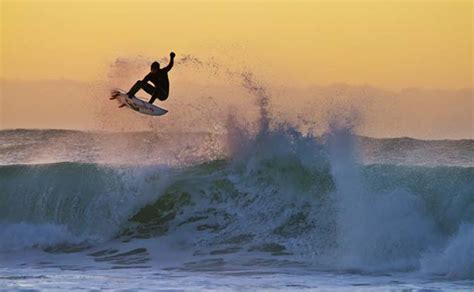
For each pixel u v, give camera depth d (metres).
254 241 84.62
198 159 94.81
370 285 66.69
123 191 92.38
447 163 92.81
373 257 76.69
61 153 120.44
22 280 69.00
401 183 81.31
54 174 94.06
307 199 86.56
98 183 93.12
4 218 92.81
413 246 76.31
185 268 76.69
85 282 67.50
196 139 96.88
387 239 76.94
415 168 82.38
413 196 79.12
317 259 78.56
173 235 87.94
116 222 91.06
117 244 88.06
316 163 88.44
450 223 77.75
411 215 78.00
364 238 78.00
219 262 79.00
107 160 97.56
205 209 90.19
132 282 67.94
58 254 86.00
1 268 78.75
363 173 83.44
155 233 88.88
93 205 92.00
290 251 81.50
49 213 92.44
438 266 72.75
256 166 91.50
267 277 70.88
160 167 94.06
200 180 92.62
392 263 75.69
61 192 93.00
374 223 78.38
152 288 64.50
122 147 99.56
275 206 87.75
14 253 87.19
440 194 79.38
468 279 69.38
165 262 80.31
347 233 79.50
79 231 91.19
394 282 68.12
